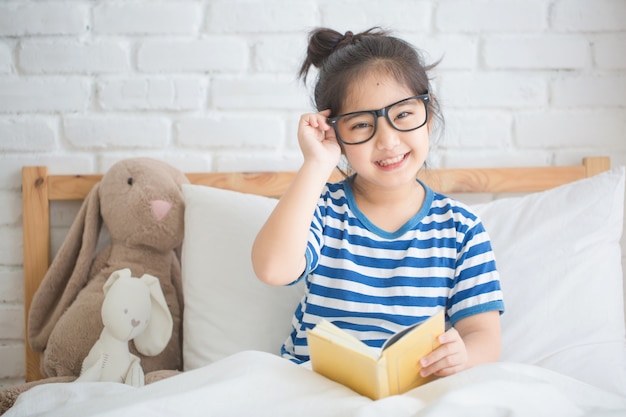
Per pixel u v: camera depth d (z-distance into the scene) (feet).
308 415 2.56
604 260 4.15
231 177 4.91
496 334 3.49
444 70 4.98
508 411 2.33
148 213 4.46
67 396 3.02
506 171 4.93
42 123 4.94
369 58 3.52
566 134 5.02
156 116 4.99
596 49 4.96
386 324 3.58
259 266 3.25
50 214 5.00
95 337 4.22
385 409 2.44
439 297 3.63
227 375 2.85
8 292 4.99
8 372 5.02
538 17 4.94
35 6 4.86
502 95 4.99
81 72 4.93
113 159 5.00
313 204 3.30
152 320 4.11
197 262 4.33
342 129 3.46
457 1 4.93
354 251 3.71
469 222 3.76
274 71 4.97
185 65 4.95
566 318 3.96
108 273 4.50
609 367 3.72
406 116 3.43
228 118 5.00
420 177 4.91
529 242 4.23
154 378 3.86
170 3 4.90
